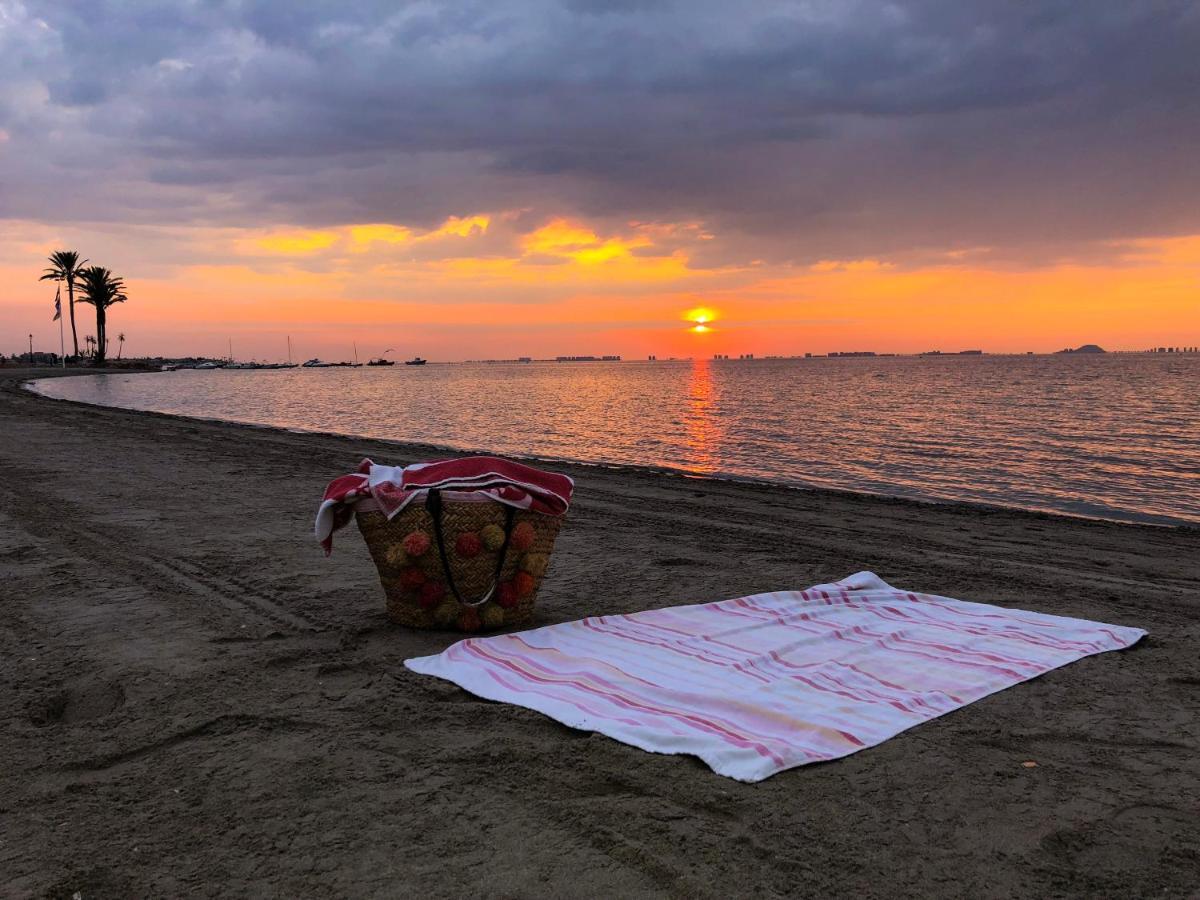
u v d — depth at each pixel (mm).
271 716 3855
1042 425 30875
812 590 6035
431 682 4305
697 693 3994
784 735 3602
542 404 49656
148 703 4016
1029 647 4945
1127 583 7164
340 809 2994
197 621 5410
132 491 11195
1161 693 4273
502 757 3406
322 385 86500
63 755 3447
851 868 2637
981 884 2559
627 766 3324
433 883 2529
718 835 2812
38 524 8672
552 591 6383
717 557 7824
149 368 125000
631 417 37281
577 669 4402
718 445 24281
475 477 5203
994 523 10938
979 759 3461
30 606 5727
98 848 2738
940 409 41594
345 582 6477
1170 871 2643
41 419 25062
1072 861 2709
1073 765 3418
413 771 3295
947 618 5598
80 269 107312
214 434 22109
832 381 95125
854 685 4246
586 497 12234
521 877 2562
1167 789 3213
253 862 2654
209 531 8516
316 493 11414
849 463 19766
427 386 85188
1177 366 175125
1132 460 20203
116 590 6168
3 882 2537
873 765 3375
